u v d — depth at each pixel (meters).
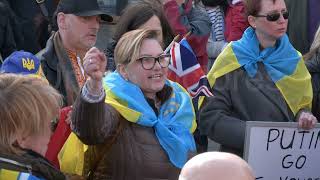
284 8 10.26
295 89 10.38
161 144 8.56
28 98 6.61
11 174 6.42
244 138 9.87
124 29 10.68
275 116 10.15
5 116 6.52
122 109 8.45
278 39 10.47
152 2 11.05
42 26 16.02
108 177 8.50
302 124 9.89
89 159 8.66
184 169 5.12
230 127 9.96
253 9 10.31
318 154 10.10
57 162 8.52
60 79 9.84
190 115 9.10
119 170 8.34
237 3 15.51
